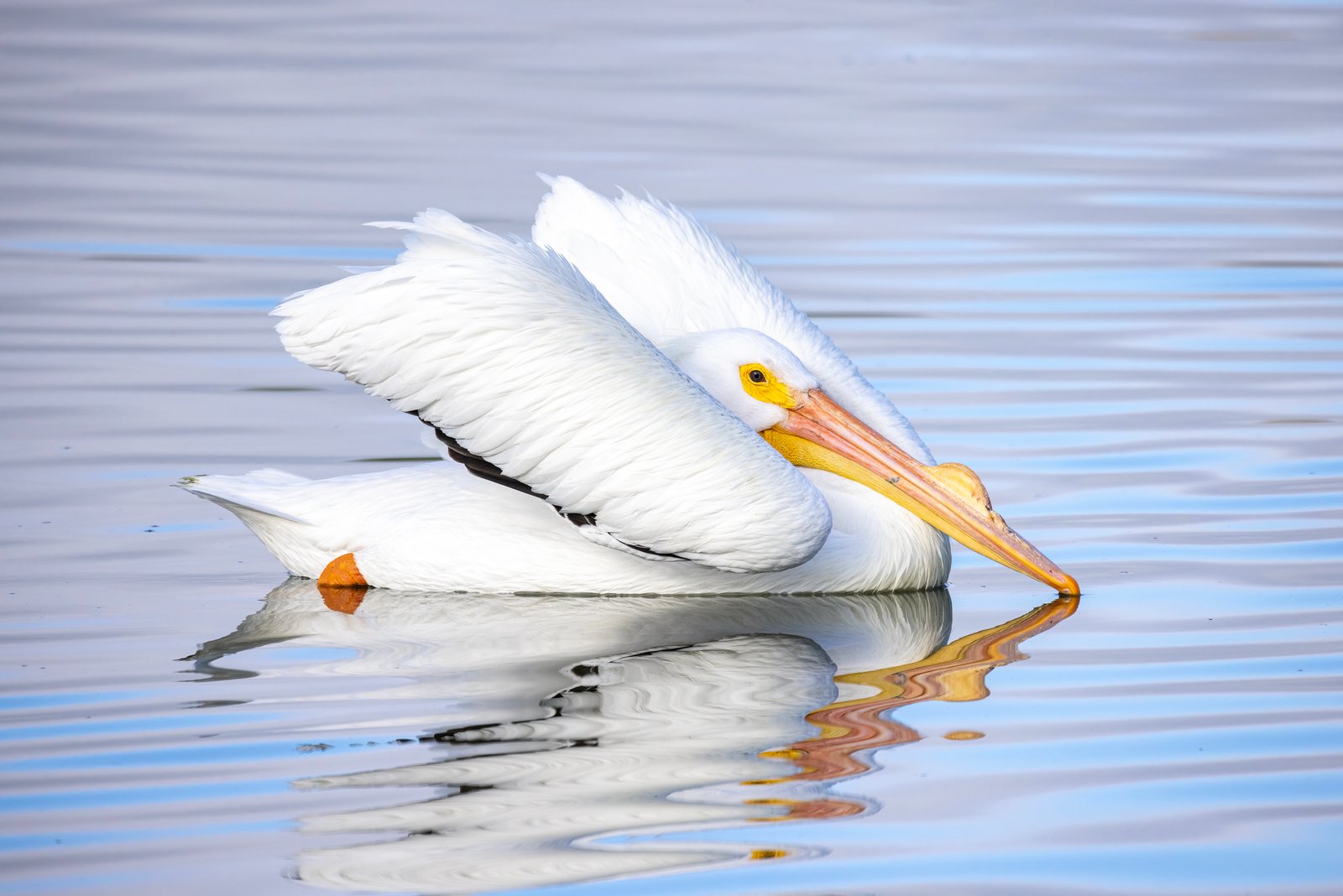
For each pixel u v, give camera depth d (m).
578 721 9.37
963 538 12.61
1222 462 14.86
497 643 11.07
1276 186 27.66
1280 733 9.07
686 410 11.89
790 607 12.30
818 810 8.12
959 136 31.14
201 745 8.91
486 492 12.87
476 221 23.70
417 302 11.93
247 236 23.17
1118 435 15.70
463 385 11.88
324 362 12.15
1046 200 26.66
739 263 14.57
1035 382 17.58
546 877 7.43
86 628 11.02
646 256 14.16
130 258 22.03
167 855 7.61
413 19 41.34
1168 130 31.91
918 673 10.34
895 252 23.36
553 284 12.14
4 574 12.14
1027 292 21.36
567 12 43.06
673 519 11.77
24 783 8.39
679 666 10.53
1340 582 11.84
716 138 30.44
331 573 12.71
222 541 13.17
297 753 8.80
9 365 17.72
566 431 11.77
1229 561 12.40
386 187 26.05
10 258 21.95
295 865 7.51
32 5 40.53
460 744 8.97
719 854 7.66
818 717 9.46
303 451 15.33
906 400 16.95
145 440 15.50
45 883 7.33
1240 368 17.97
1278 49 39.84
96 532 13.12
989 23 43.12
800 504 11.93
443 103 32.66
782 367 13.09
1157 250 23.58
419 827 7.90
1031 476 14.61
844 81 35.88
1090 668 10.32
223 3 42.12
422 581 12.61
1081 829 7.90
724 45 39.50
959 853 7.66
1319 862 7.54
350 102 32.50
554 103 32.97
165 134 29.50
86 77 33.81
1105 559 12.59
